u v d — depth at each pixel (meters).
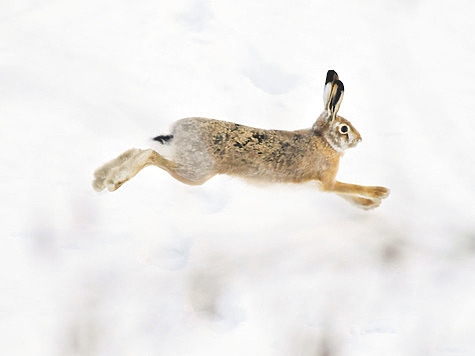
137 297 12.82
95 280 13.22
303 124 19.42
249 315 12.48
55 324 12.07
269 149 15.44
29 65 20.89
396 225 15.60
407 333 12.14
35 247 14.00
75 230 14.70
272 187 16.31
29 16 23.52
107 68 21.20
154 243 14.49
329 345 11.81
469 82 21.84
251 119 19.48
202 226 15.25
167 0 24.92
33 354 11.44
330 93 15.41
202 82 21.00
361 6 25.72
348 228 15.38
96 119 18.83
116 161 14.36
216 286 13.17
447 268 13.89
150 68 21.41
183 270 13.66
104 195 16.03
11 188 15.91
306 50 22.97
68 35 22.62
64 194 15.90
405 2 25.97
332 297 12.98
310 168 15.92
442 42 23.86
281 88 21.44
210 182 16.77
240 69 21.83
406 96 21.06
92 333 11.91
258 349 11.72
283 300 12.88
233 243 14.62
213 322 12.34
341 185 16.33
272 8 25.11
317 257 14.14
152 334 11.98
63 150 17.48
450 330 12.21
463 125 19.83
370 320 12.44
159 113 19.36
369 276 13.61
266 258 14.11
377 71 22.22
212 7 24.62
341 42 23.56
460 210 16.34
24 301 12.55
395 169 17.86
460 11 25.55
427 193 16.98
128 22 23.59
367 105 20.55
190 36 23.08
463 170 17.94
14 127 18.16
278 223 15.55
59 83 20.25
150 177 16.86
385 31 24.33
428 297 13.04
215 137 15.12
